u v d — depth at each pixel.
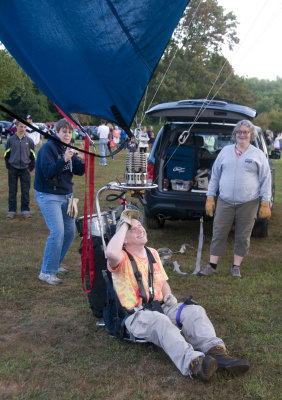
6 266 5.12
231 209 4.96
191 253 5.94
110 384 2.91
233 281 4.86
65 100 3.03
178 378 2.98
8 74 14.73
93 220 3.71
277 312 4.04
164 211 6.21
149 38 3.00
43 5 2.69
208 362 2.81
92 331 3.65
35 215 7.91
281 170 16.69
